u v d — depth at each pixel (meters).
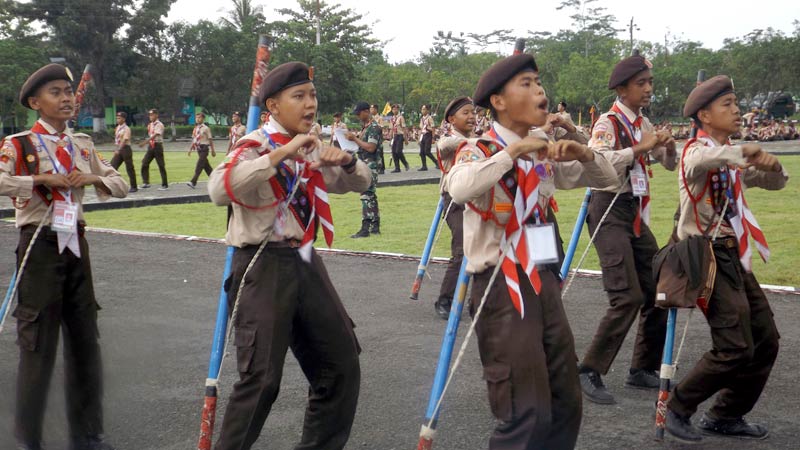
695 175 3.99
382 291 7.93
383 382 5.25
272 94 3.50
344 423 3.65
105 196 4.30
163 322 6.81
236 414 3.38
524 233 3.26
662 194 15.91
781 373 5.35
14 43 51.06
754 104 66.38
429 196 16.86
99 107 56.72
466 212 3.39
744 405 4.24
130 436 4.37
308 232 3.51
